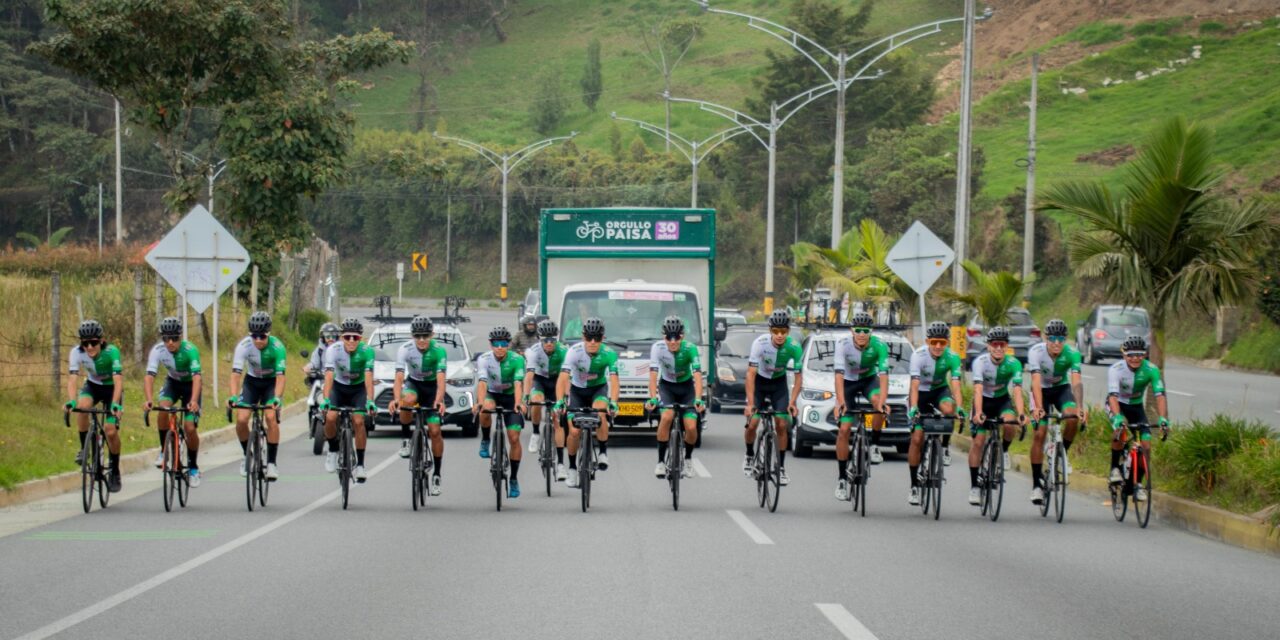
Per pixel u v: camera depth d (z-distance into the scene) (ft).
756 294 332.19
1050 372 59.31
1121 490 58.03
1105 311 176.96
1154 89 376.68
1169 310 73.41
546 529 52.47
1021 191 249.55
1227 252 71.87
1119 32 433.89
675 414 59.26
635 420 85.66
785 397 59.77
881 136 322.34
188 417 59.21
